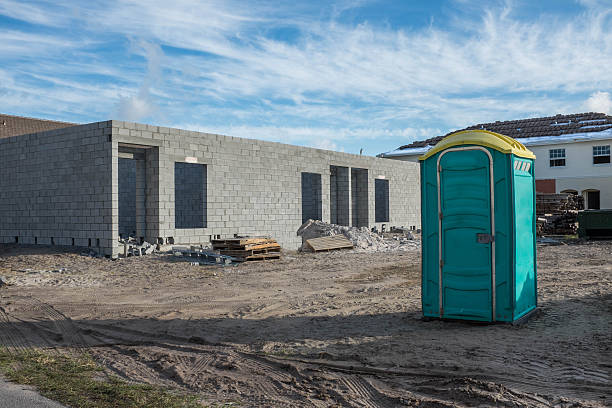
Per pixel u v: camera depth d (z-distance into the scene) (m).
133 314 9.77
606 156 38.22
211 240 20.28
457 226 7.96
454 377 5.57
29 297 11.84
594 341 6.85
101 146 19.19
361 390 5.35
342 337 7.53
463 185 7.89
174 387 5.64
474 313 7.87
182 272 15.80
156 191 20.41
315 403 5.04
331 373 5.93
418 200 37.44
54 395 5.19
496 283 7.75
